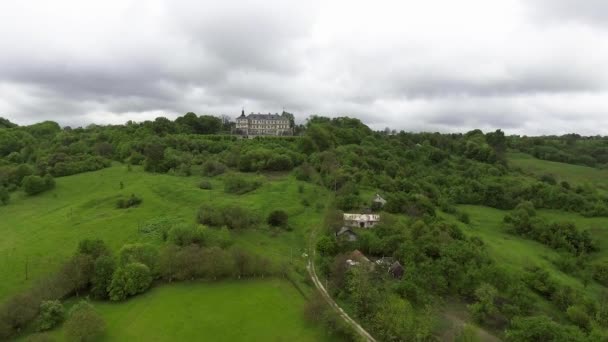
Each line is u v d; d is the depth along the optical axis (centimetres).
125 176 18412
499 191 18412
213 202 14725
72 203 15238
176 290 9438
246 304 8900
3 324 7438
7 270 9688
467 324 8062
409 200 15062
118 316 8300
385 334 7744
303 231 13112
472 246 11356
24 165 18212
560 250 13750
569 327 7831
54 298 8462
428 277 9662
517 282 9950
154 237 11669
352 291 9044
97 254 9838
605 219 16425
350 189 15738
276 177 19012
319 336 7862
